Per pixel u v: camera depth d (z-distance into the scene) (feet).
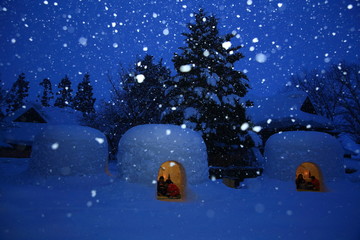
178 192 28.48
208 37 55.36
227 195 26.81
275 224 16.38
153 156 25.61
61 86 176.24
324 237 13.56
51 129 29.22
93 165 29.01
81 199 21.77
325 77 102.63
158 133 26.86
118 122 74.13
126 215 17.97
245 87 56.24
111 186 25.32
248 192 29.48
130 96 76.33
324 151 33.65
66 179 26.84
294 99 72.64
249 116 51.70
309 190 35.94
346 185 32.50
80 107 158.61
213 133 48.11
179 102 50.83
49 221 14.94
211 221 17.08
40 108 89.10
